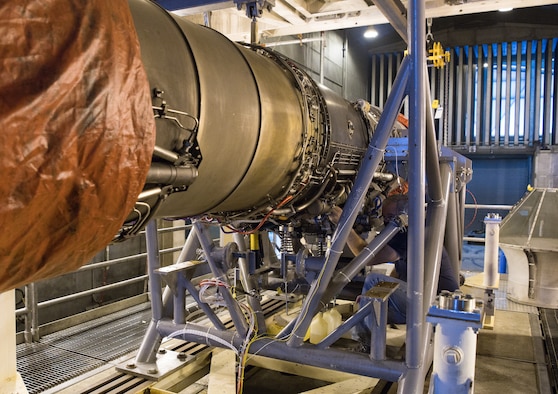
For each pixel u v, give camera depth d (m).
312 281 2.43
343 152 2.38
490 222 3.52
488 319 3.45
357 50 9.75
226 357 2.59
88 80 0.82
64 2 0.80
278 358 2.29
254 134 1.58
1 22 0.72
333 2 3.58
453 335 1.36
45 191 0.79
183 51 1.36
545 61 9.48
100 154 0.86
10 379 1.83
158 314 2.58
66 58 0.79
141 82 0.93
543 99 9.48
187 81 1.33
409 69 1.98
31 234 0.81
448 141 9.84
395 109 2.04
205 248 2.52
